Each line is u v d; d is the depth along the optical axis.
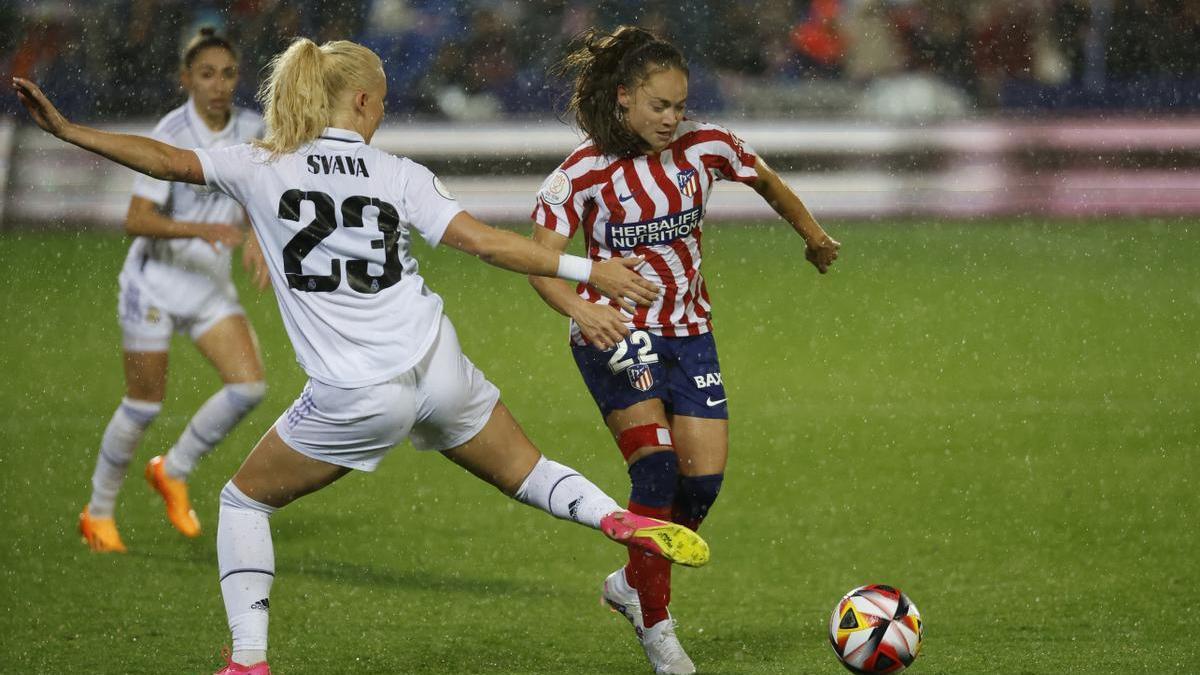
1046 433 26.47
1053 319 37.75
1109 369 32.19
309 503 22.12
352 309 12.12
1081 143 57.31
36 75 57.44
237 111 20.80
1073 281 43.03
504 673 14.09
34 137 54.56
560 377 32.16
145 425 19.08
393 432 12.28
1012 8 62.34
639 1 62.81
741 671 14.04
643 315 14.20
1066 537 19.81
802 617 16.25
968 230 53.38
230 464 24.81
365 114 12.56
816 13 62.88
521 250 12.12
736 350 34.84
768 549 19.50
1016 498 22.09
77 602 16.75
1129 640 14.93
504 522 20.97
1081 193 57.12
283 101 12.25
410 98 62.06
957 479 23.34
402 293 12.28
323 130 12.33
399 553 19.25
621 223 13.95
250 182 12.15
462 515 21.36
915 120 60.12
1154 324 37.06
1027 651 14.53
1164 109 60.88
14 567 18.41
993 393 30.08
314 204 12.11
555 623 16.02
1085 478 23.25
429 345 12.27
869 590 13.25
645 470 13.95
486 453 12.83
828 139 58.34
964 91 62.41
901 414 28.28
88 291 42.06
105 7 57.66
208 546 19.61
